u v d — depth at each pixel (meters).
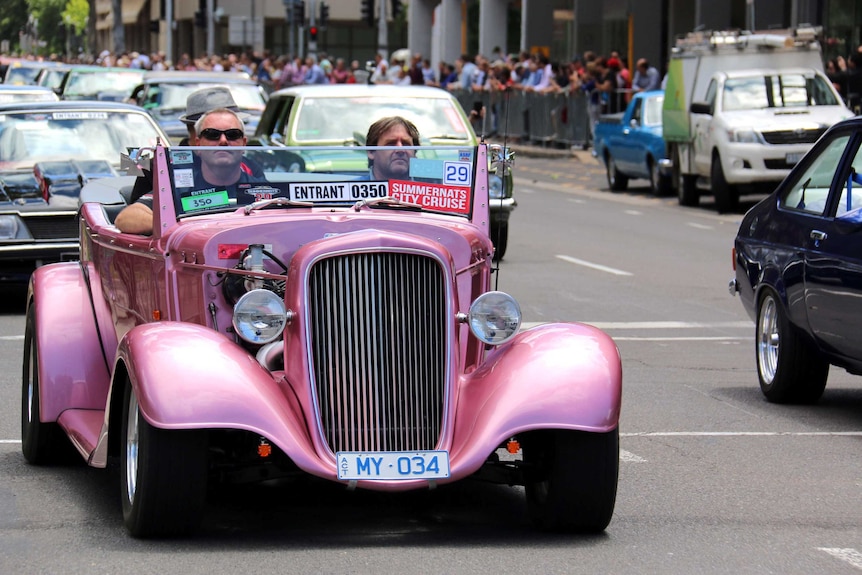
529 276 21.56
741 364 14.82
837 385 13.88
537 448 8.21
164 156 8.99
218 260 8.52
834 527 8.52
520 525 8.41
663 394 13.04
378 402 7.78
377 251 7.80
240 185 9.15
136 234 9.53
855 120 12.18
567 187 40.72
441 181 9.33
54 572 7.34
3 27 161.88
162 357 7.60
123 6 131.75
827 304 11.71
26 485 9.41
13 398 12.43
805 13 44.19
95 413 9.51
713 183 32.03
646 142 36.94
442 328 7.88
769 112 31.31
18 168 17.61
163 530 7.85
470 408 7.88
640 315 17.98
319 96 21.47
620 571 7.49
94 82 39.00
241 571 7.36
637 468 10.12
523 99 53.69
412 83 54.09
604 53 62.25
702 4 50.06
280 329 7.79
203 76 32.25
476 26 76.81
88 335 9.78
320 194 9.23
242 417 7.48
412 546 7.90
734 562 7.71
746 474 9.95
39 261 17.05
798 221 12.43
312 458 7.56
